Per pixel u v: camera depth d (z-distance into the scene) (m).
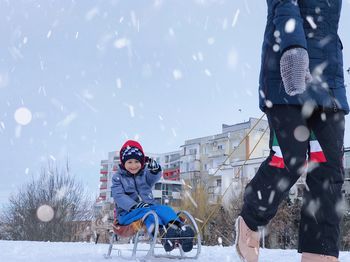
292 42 2.16
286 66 2.15
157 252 4.46
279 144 2.34
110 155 56.44
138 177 4.05
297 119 2.30
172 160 55.62
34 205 25.20
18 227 25.61
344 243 17.75
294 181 2.39
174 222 3.58
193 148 51.28
